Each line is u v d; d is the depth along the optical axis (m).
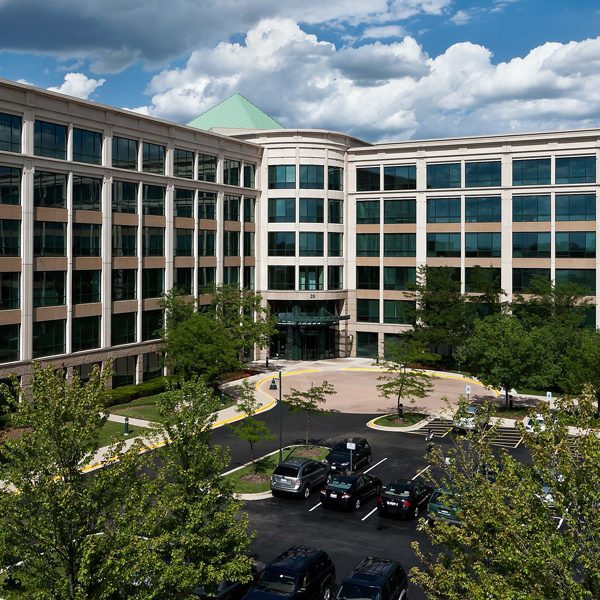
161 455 20.81
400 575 20.91
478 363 48.84
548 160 65.62
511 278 67.31
